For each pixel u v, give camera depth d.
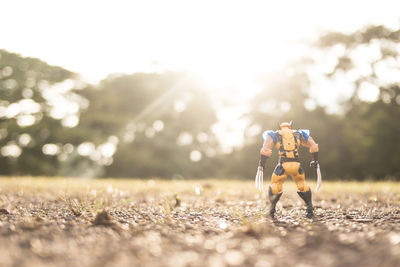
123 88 40.50
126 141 39.06
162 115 39.12
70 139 37.38
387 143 31.27
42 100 38.34
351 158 32.88
